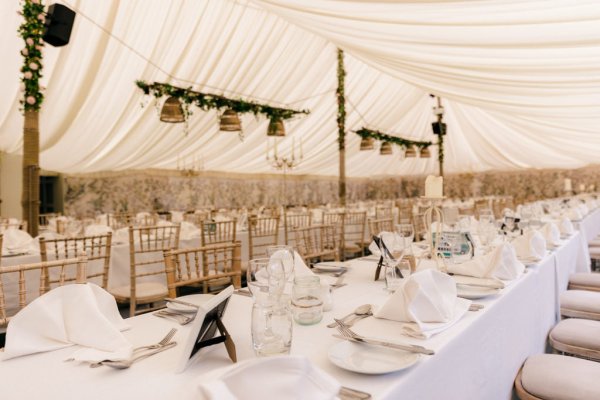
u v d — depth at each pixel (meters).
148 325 1.33
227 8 6.09
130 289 3.17
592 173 15.38
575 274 3.13
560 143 11.96
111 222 6.88
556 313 2.46
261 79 7.73
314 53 7.89
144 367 1.00
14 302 2.97
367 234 6.57
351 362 0.97
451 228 3.16
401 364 0.94
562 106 5.55
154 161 10.01
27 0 4.48
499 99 5.61
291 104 8.85
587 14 2.83
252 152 10.95
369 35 4.13
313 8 3.83
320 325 1.28
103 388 0.90
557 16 2.92
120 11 5.42
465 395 1.20
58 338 1.15
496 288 1.57
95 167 9.52
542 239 2.29
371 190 19.20
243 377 0.63
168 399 0.84
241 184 13.20
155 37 5.96
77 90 6.36
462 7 3.03
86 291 1.23
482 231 2.81
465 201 13.38
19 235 3.77
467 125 13.38
